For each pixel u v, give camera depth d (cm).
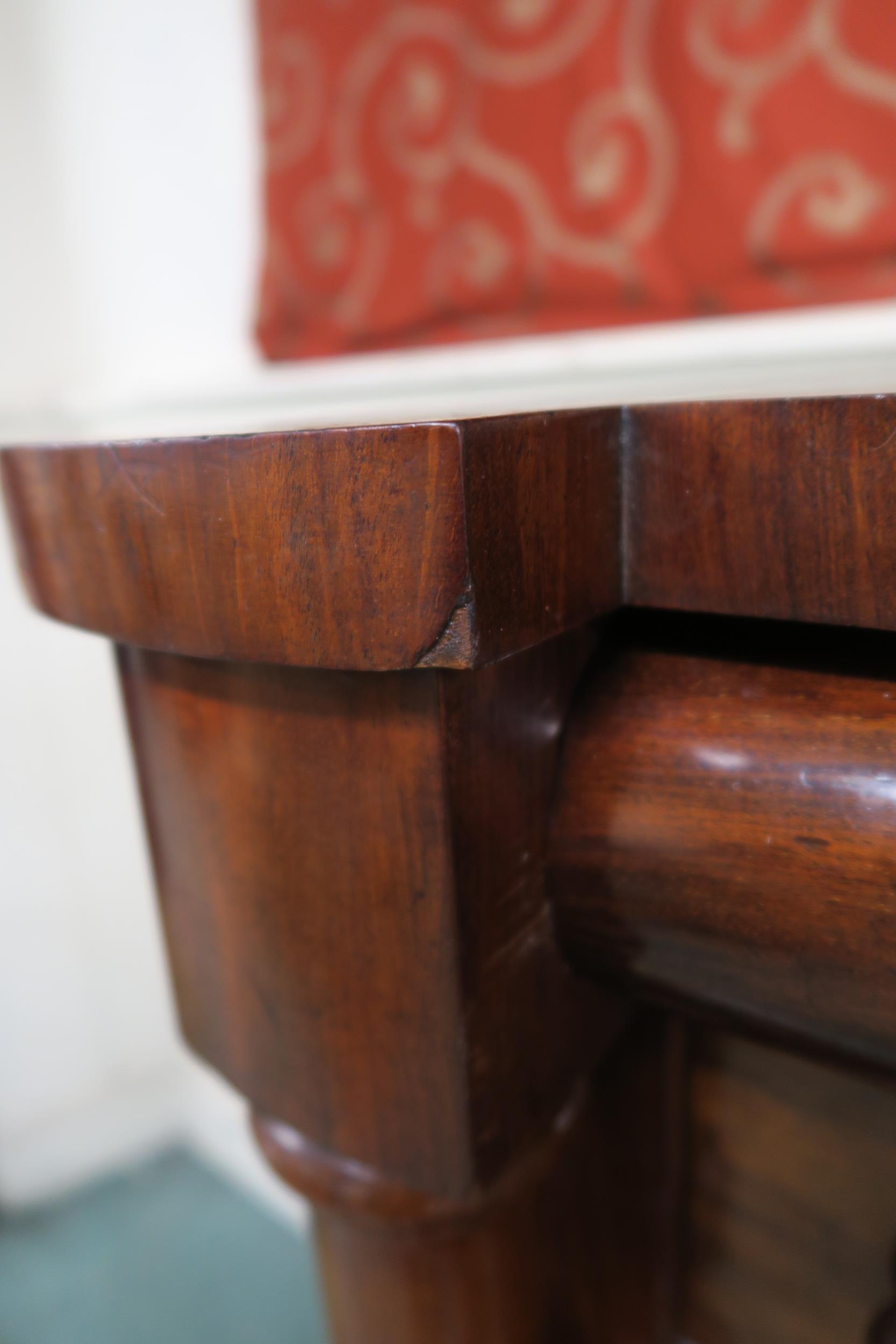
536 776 27
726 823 24
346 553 22
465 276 62
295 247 70
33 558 28
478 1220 32
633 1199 40
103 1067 100
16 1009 94
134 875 96
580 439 24
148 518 25
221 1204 96
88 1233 93
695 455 24
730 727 25
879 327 46
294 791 27
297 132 67
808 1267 38
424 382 63
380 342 67
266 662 24
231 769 28
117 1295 85
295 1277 86
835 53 46
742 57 49
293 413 70
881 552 22
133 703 31
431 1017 26
